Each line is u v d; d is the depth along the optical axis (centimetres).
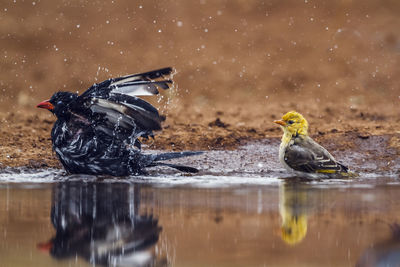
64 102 1249
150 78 1255
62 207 955
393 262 703
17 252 720
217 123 1712
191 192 1088
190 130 1659
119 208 942
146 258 699
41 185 1159
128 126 1267
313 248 741
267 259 697
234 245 750
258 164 1400
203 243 753
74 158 1264
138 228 826
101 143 1262
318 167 1293
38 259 700
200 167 1370
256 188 1138
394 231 820
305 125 1353
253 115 1916
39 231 811
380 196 1048
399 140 1506
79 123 1255
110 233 803
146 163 1277
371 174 1331
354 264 680
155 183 1195
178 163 1391
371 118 1828
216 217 890
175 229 821
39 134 1645
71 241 765
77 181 1216
